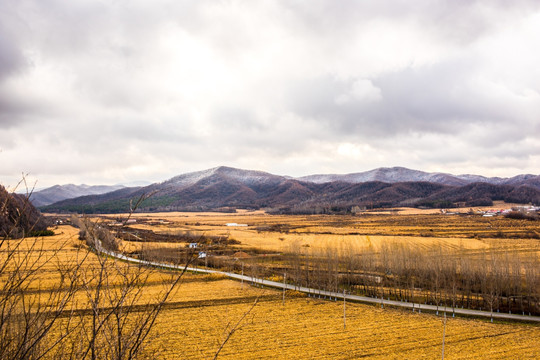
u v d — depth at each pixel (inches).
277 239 6284.5
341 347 2326.5
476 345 2379.4
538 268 3479.3
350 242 5910.4
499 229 6860.2
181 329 2524.6
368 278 3991.1
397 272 3912.4
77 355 286.8
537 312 3021.7
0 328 254.4
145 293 2277.3
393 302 3348.9
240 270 4276.6
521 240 5659.5
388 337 2509.8
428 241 5821.9
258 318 2847.0
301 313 3014.3
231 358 2108.8
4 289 254.1
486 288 3336.6
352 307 3203.7
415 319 2893.7
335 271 3875.5
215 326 2608.3
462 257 4308.6
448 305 3260.3
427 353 2246.6
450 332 2613.2
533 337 2524.6
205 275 3941.9
